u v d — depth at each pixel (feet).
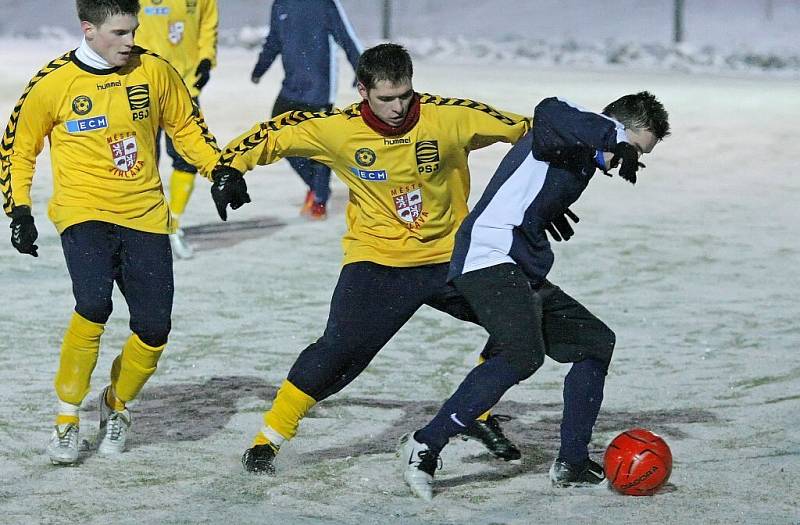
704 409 50.26
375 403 50.80
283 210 101.04
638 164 37.06
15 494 39.45
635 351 59.62
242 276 76.07
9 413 48.16
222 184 40.52
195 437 45.85
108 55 41.73
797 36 419.74
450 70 270.26
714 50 329.52
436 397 51.96
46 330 61.87
